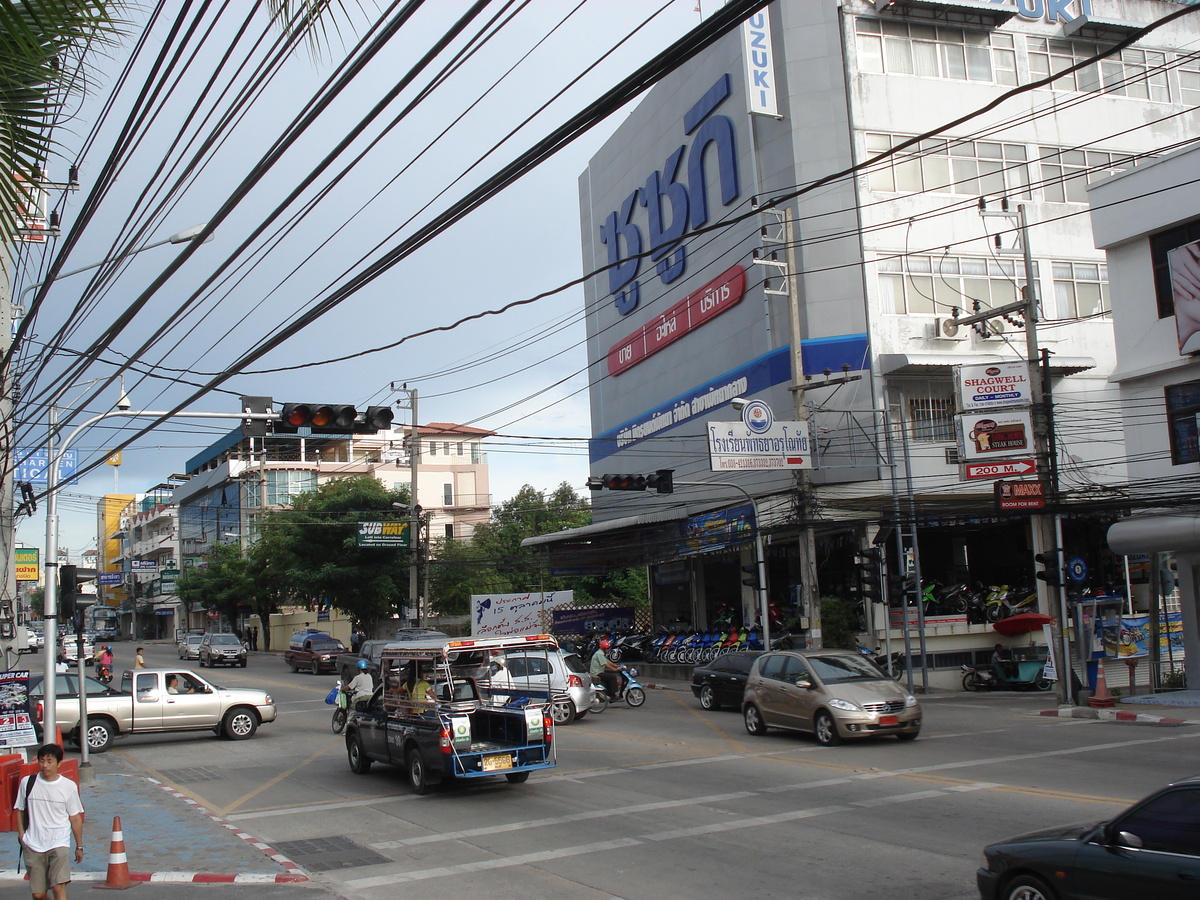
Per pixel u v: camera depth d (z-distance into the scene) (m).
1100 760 14.46
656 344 40.00
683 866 9.33
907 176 32.66
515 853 10.15
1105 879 6.11
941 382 31.88
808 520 26.50
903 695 17.56
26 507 28.47
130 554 114.50
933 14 33.47
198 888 9.06
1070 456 30.20
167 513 98.75
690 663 34.97
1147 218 23.41
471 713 14.18
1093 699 20.91
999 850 6.80
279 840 11.23
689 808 12.09
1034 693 27.08
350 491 55.34
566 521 68.69
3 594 26.30
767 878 8.78
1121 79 35.62
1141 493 23.56
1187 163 22.59
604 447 45.19
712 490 36.09
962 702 24.89
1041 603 30.22
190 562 86.94
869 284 31.55
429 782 13.77
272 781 15.76
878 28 33.28
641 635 39.69
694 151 37.00
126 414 15.93
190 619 93.50
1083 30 35.03
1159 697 21.41
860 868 8.98
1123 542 21.92
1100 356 33.62
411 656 15.07
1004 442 24.83
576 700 22.80
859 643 29.75
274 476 70.50
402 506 48.16
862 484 30.48
